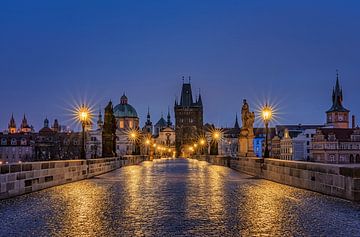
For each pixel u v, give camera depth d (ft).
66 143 645.92
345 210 53.26
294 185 87.15
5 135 619.67
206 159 346.54
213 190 79.00
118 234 39.58
